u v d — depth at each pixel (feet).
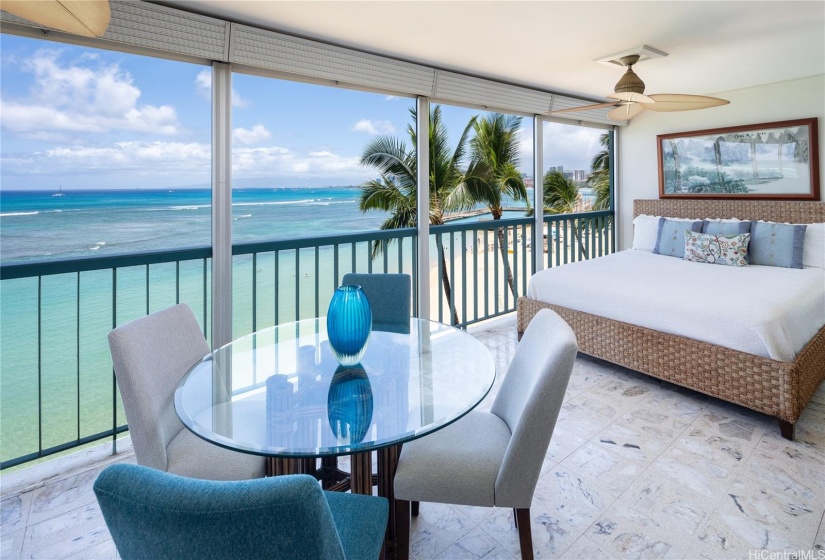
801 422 8.43
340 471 6.23
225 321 9.12
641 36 9.86
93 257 7.50
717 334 8.71
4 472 7.29
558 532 5.70
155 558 2.32
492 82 13.08
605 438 7.95
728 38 10.05
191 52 8.22
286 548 2.19
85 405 14.97
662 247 14.92
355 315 5.42
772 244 12.71
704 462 7.17
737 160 15.19
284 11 8.30
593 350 10.84
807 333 9.04
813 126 13.55
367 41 9.89
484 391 4.94
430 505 6.36
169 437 5.33
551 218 16.65
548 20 8.89
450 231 13.94
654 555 5.29
